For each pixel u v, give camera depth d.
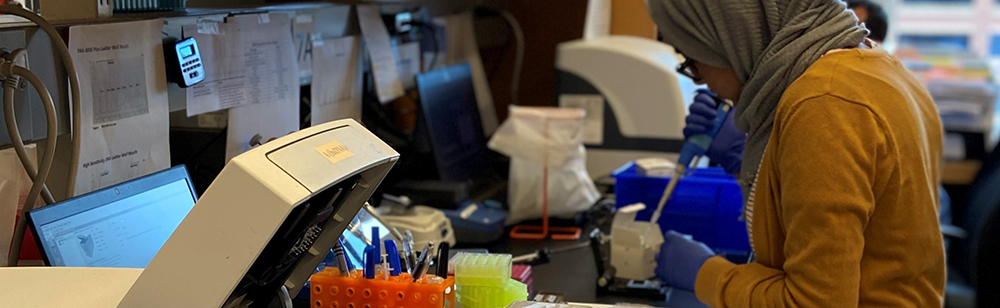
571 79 2.56
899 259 1.16
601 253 1.74
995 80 3.97
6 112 1.13
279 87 1.76
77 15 1.33
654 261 1.77
